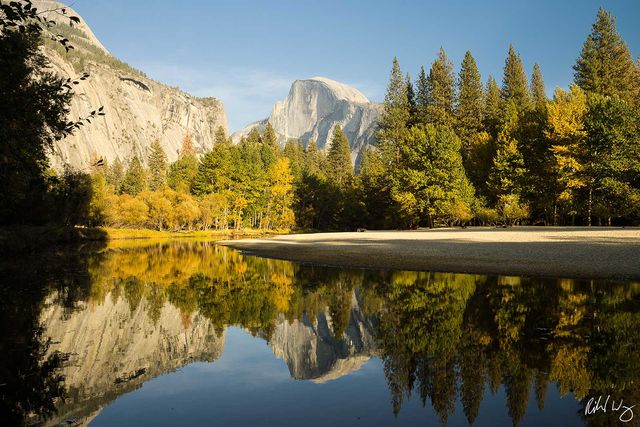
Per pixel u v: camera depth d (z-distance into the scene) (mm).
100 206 57031
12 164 9906
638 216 34156
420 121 64312
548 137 39594
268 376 6359
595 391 5273
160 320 10086
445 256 19359
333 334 8773
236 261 24094
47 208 33781
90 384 6012
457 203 44969
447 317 9359
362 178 74312
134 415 4906
